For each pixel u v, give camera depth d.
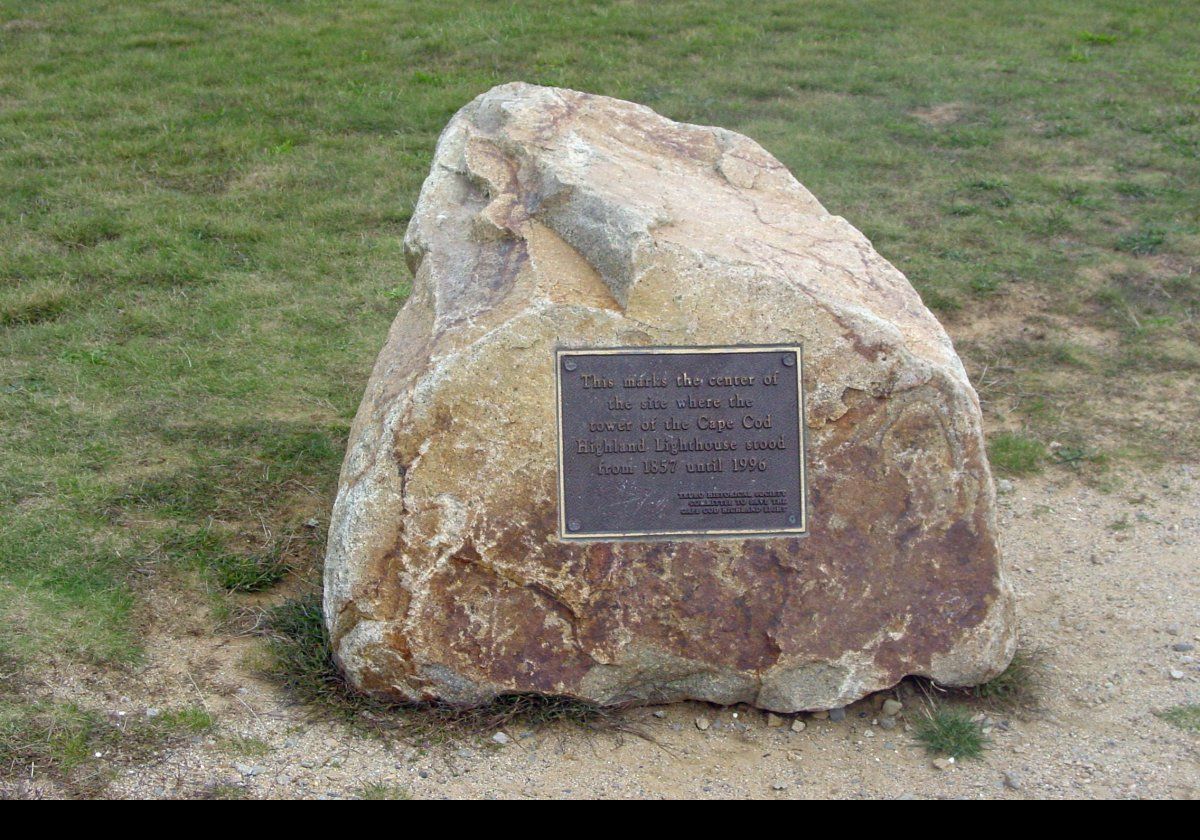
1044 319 4.46
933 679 2.89
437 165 3.43
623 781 2.74
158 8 7.87
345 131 6.04
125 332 4.25
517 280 2.91
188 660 2.97
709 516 2.85
